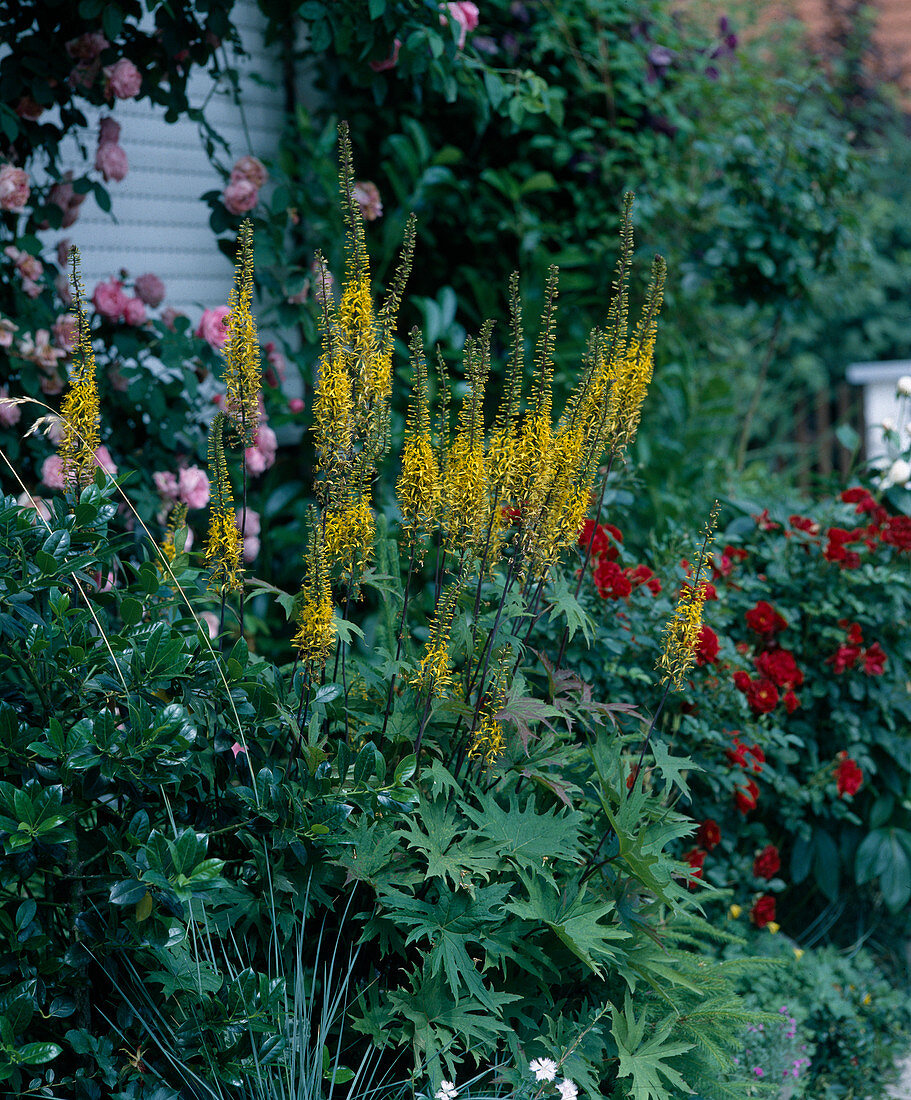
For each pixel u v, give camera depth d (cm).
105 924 210
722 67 595
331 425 224
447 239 534
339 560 231
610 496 384
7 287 360
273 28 398
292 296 418
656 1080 225
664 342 567
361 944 237
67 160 445
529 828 236
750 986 323
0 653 210
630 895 248
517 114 436
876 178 814
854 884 392
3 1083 201
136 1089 203
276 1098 205
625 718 309
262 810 218
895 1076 334
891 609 383
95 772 205
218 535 232
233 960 233
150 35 393
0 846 197
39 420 230
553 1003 244
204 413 441
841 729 376
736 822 346
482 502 229
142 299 386
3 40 353
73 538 219
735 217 515
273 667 238
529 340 513
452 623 249
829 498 443
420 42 377
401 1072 233
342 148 227
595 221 550
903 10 984
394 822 236
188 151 487
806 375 833
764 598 389
